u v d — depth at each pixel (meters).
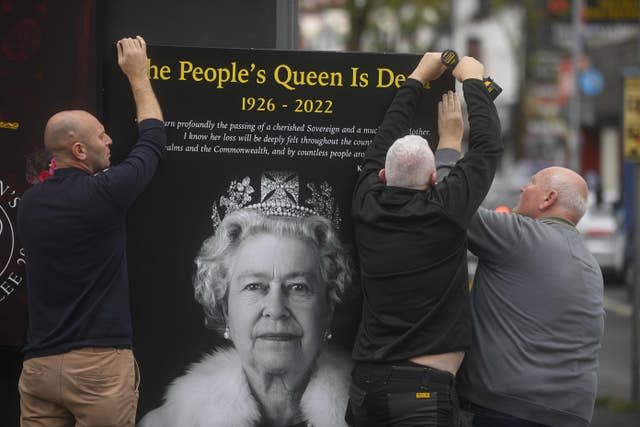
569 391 12.43
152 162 12.09
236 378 13.32
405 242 11.70
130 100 12.90
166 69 13.05
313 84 13.12
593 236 54.19
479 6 130.00
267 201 13.21
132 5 14.35
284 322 13.27
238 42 14.50
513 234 12.45
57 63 13.62
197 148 13.14
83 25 13.59
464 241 11.87
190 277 13.22
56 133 11.70
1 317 13.67
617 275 54.66
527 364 12.39
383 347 11.79
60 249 11.50
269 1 14.48
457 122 12.98
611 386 27.27
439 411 11.55
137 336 13.25
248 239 13.23
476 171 11.91
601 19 41.91
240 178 13.18
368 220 11.95
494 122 12.25
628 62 99.31
